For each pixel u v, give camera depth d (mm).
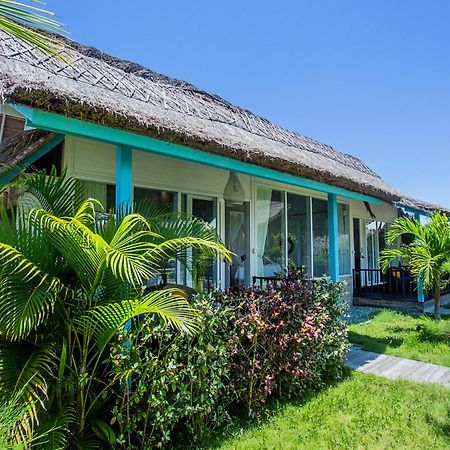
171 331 3145
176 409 3096
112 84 4734
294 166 5426
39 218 2617
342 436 3406
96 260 2695
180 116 4832
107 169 5598
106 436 2863
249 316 3695
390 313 9391
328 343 4738
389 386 4629
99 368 3145
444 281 8305
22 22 1532
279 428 3559
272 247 8500
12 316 2477
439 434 3447
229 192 7305
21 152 4754
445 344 6555
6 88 2689
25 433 2334
